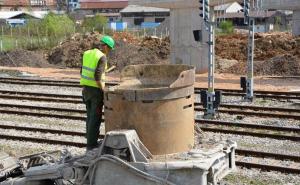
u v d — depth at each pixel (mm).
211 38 15664
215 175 6492
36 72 29250
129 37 39062
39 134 14047
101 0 119125
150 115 6484
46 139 13016
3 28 54906
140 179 6301
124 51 33031
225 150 6902
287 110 16297
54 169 6953
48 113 16828
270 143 12594
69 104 18531
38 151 12328
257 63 28703
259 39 33812
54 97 19891
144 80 7281
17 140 13344
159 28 60312
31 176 7105
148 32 58750
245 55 32406
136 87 7145
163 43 35562
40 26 49531
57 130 13961
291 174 10172
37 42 42938
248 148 12227
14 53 34688
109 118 6785
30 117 16359
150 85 7219
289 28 73188
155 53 34406
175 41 30797
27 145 12875
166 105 6504
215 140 7359
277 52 32219
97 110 7312
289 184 9656
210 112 15727
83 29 54188
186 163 6195
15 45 42688
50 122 15570
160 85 7180
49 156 7785
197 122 15039
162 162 6230
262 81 24578
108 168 6445
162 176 6238
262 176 10117
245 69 28609
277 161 11062
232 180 9898
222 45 33969
